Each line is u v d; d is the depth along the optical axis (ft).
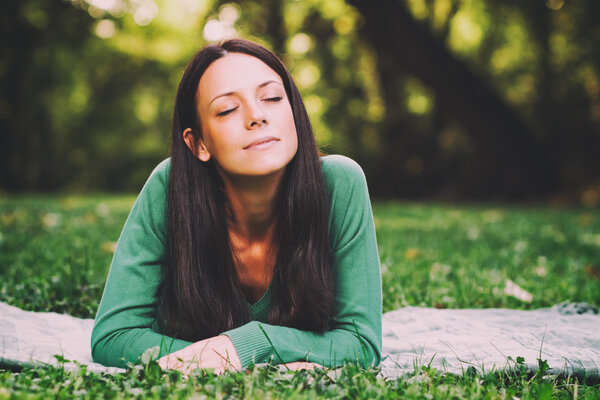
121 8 73.61
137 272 7.27
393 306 11.43
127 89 80.12
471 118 50.85
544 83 58.03
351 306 7.17
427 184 64.44
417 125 67.15
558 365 6.98
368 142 70.95
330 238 7.40
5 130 68.08
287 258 7.05
